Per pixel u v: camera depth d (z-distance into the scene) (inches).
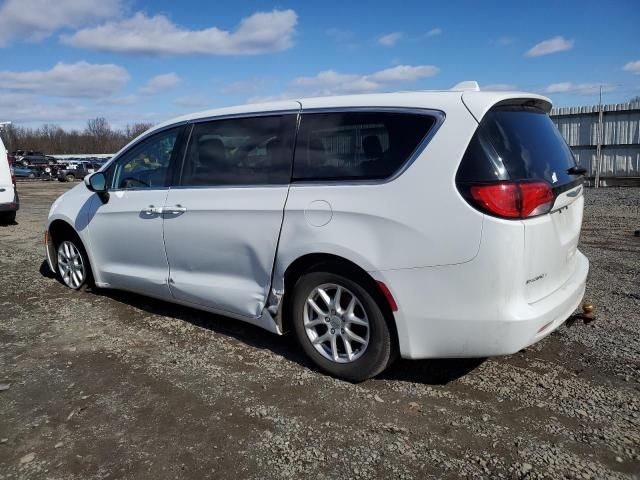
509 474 98.8
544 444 107.7
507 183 112.3
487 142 115.6
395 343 128.7
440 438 110.5
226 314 159.2
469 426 114.5
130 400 127.7
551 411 119.7
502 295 112.7
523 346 115.0
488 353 116.5
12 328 176.6
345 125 134.0
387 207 122.0
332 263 131.8
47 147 3604.8
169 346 160.1
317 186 134.3
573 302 131.4
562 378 134.8
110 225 189.2
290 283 144.2
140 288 184.4
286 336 166.9
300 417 119.3
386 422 116.7
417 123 123.4
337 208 128.8
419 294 119.6
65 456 106.3
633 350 149.8
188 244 162.7
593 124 653.3
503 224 110.9
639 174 629.0
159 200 170.4
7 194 431.5
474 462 102.6
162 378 139.0
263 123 149.9
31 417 120.7
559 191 124.2
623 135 632.4
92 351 157.1
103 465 103.4
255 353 154.2
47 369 145.1
